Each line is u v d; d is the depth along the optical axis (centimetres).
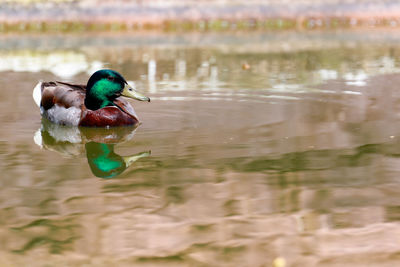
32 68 2053
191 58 2369
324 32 3566
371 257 570
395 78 1756
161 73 1936
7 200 736
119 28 3841
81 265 560
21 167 884
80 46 2836
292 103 1362
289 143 994
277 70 2003
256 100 1406
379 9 4225
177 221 664
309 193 751
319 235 623
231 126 1131
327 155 918
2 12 4003
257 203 717
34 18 3947
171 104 1373
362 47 2750
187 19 4025
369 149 948
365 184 782
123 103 1212
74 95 1216
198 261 566
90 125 1165
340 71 1956
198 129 1114
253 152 941
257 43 2980
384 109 1276
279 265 553
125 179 818
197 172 843
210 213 686
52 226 653
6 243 609
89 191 769
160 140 1040
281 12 4159
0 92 1552
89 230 641
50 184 801
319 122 1154
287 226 647
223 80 1758
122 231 638
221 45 2883
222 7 4212
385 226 644
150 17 3994
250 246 598
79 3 4278
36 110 1341
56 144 1034
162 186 784
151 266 557
